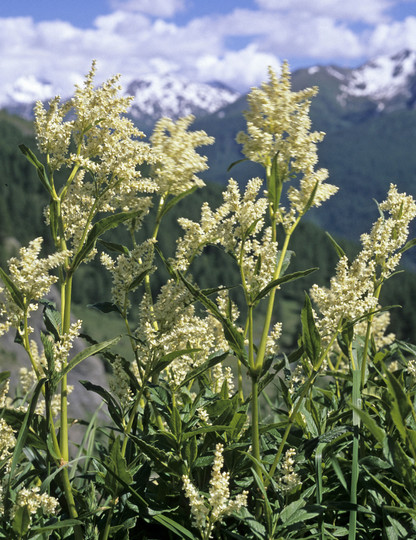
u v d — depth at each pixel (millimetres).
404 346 3729
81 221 3213
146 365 3066
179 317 3119
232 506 2641
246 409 3436
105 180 3279
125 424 3350
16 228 121562
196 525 2688
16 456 2611
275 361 3697
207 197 102062
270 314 3117
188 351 2994
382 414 3607
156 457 3006
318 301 3174
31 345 3805
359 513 3242
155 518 2840
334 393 4129
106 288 92375
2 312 2867
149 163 3449
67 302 2967
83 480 4059
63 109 3191
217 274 126312
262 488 2734
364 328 5109
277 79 3219
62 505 3178
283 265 3283
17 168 139500
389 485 3217
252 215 3096
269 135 3148
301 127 3143
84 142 3291
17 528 2641
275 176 3061
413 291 92188
